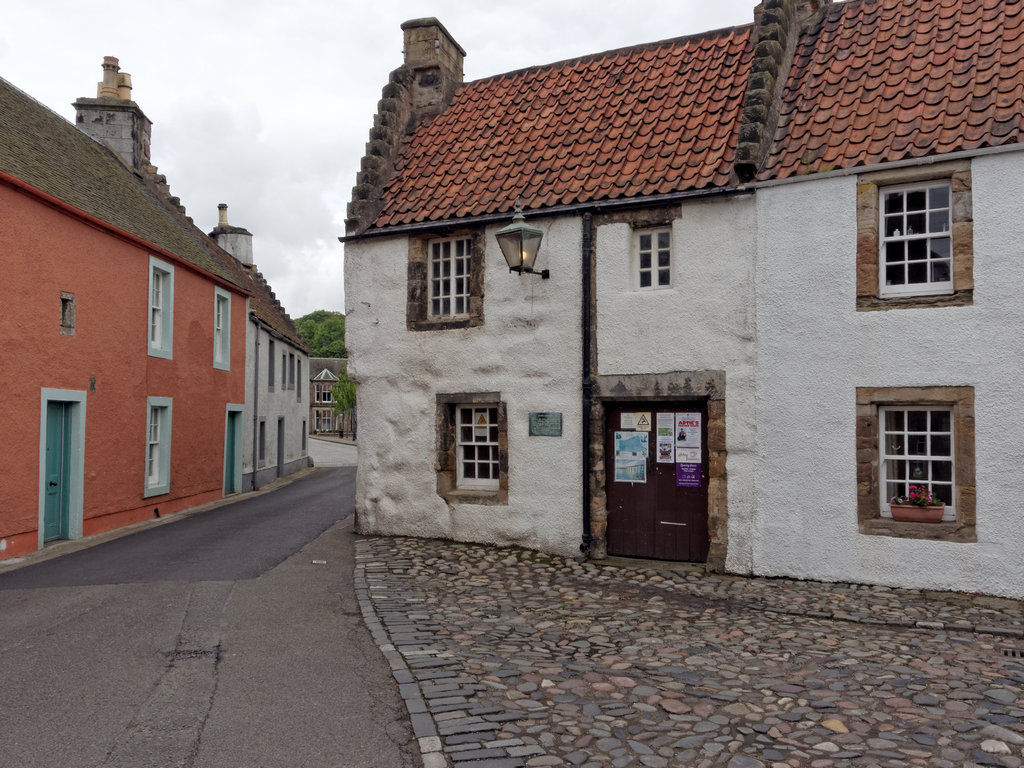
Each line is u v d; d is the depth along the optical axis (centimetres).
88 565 1073
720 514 975
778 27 1048
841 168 917
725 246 981
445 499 1169
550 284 1091
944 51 986
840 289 918
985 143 849
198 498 1888
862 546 903
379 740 489
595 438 1053
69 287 1335
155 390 1650
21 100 1694
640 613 796
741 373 968
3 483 1165
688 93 1147
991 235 850
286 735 495
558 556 1070
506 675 601
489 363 1134
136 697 557
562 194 1089
